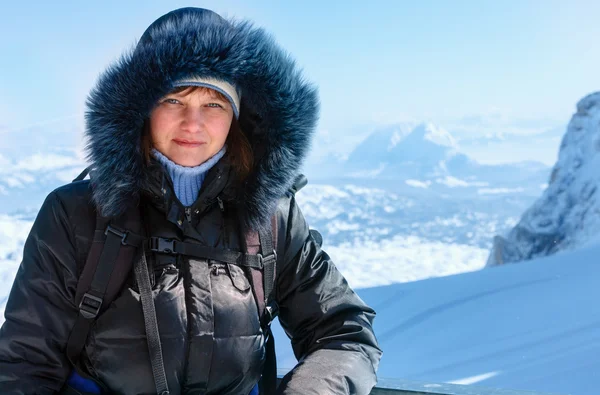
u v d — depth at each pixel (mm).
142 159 1217
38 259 1165
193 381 1154
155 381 1122
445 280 6809
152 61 1154
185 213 1221
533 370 3656
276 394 1223
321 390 1189
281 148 1297
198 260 1197
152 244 1178
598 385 3262
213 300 1177
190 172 1240
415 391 1378
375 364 1320
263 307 1267
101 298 1136
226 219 1273
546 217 15883
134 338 1130
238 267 1236
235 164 1307
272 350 1328
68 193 1202
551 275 6617
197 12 1286
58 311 1159
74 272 1162
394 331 5047
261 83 1277
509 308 5359
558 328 4621
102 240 1160
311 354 1294
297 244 1363
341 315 1357
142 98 1161
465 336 4695
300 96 1302
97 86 1177
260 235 1278
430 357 4219
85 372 1167
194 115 1208
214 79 1202
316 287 1362
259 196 1277
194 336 1144
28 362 1139
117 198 1156
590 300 5336
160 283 1156
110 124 1150
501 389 1385
